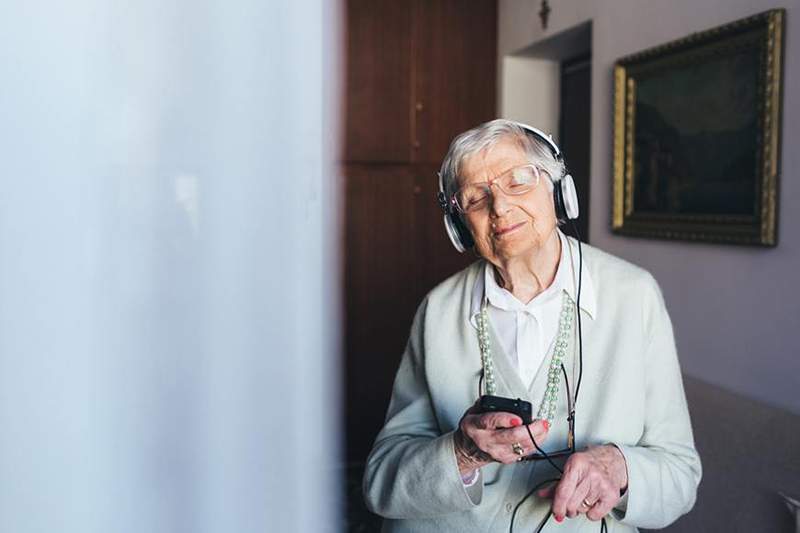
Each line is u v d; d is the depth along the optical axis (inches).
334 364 18.1
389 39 170.2
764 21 88.4
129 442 14.2
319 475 17.2
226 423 15.2
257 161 15.0
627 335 48.9
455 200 49.5
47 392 13.4
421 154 173.6
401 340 176.4
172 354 14.4
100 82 13.3
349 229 172.4
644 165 115.4
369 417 175.5
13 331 13.1
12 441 13.4
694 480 48.5
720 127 97.7
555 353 49.3
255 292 15.3
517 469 48.9
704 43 100.0
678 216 106.7
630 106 118.2
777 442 82.1
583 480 42.3
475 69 174.9
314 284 16.6
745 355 94.7
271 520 16.0
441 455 47.3
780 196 88.4
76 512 13.8
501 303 50.8
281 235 15.5
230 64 14.6
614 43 124.5
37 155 12.9
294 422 16.1
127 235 13.8
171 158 14.1
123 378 14.0
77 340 13.5
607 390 48.1
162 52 13.9
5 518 13.5
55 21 12.9
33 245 13.1
